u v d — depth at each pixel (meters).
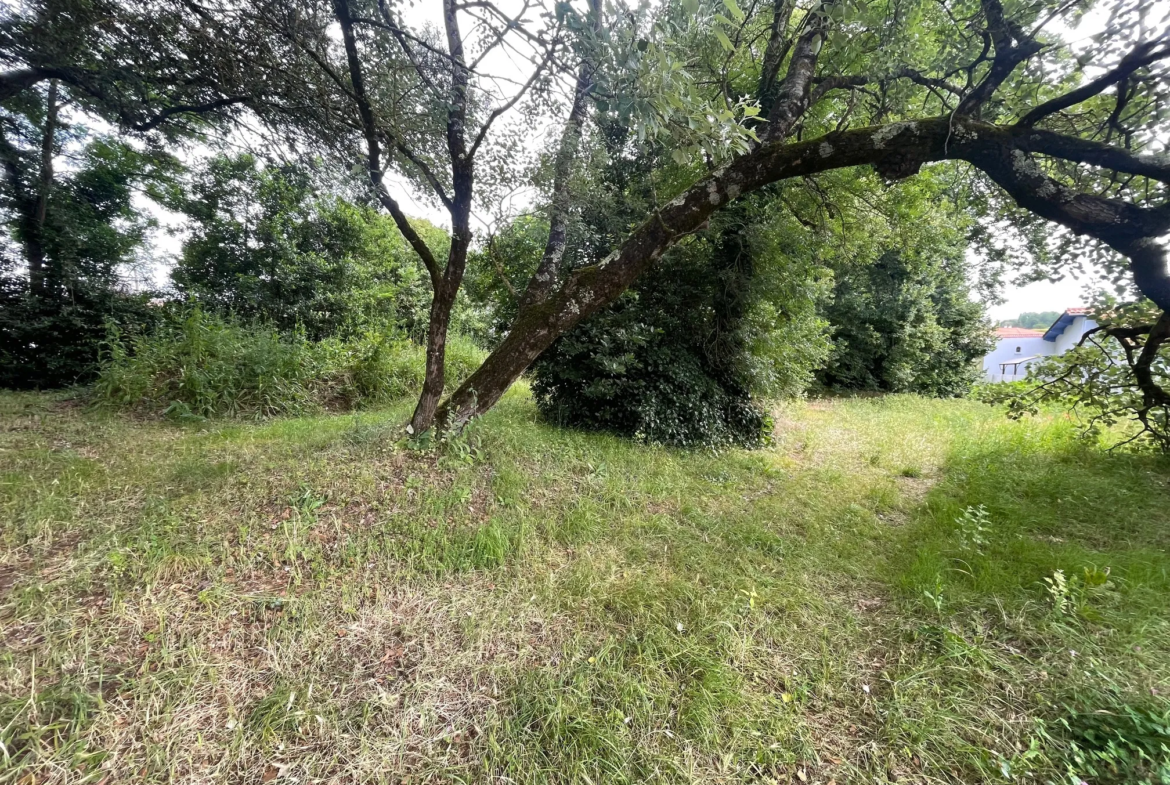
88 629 1.85
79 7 3.31
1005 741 1.60
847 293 12.98
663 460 4.82
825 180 6.11
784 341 7.00
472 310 10.91
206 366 5.93
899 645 2.11
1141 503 3.64
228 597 2.12
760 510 3.68
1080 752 1.49
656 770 1.48
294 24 3.11
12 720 1.45
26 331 6.25
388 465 3.51
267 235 9.37
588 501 3.48
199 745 1.47
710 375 6.44
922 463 5.31
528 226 5.46
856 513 3.70
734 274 6.02
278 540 2.54
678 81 2.19
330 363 7.27
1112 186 3.94
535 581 2.48
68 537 2.51
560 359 5.91
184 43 3.44
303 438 4.44
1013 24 3.42
